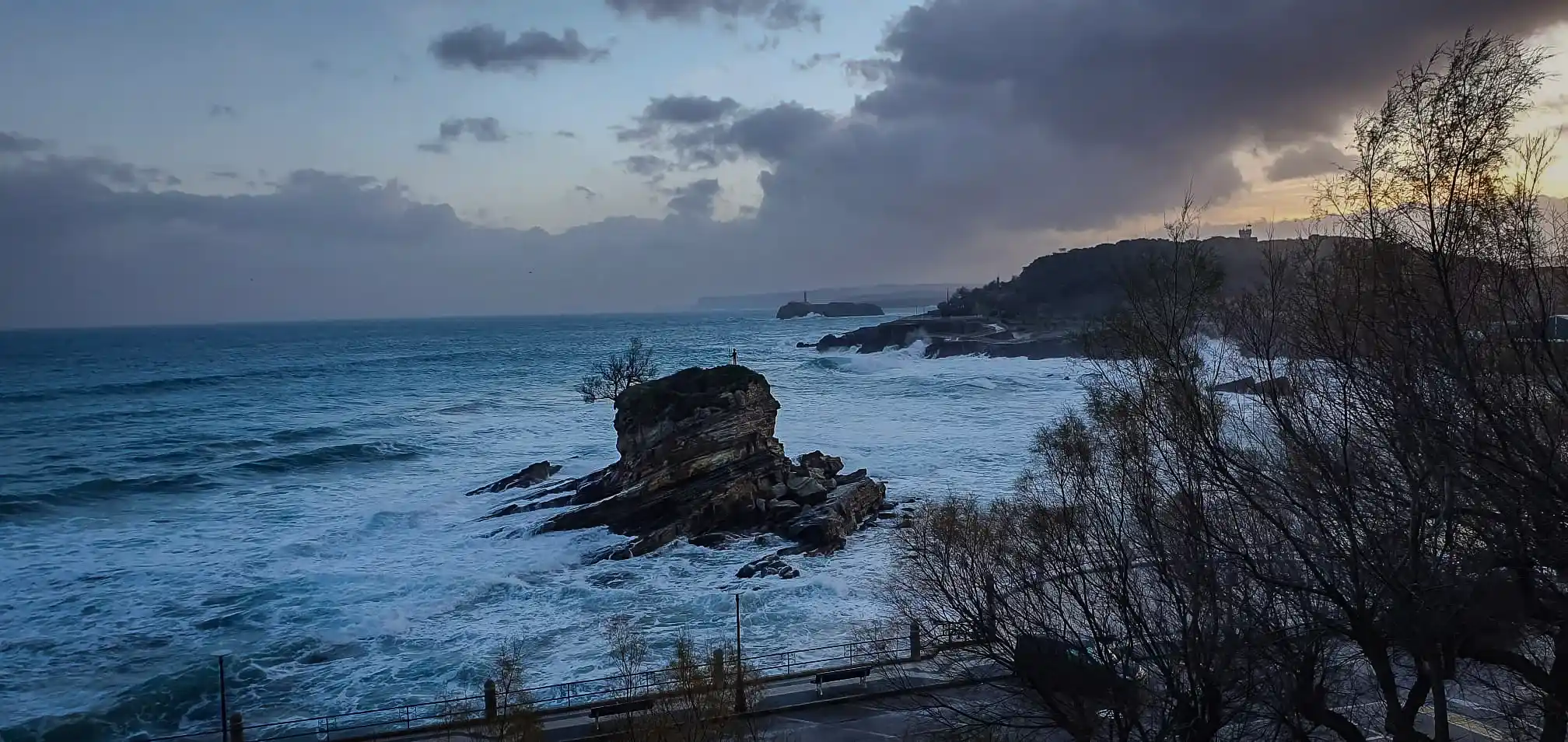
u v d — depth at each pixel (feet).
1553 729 33.32
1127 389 49.90
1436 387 32.35
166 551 128.88
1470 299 32.04
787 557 117.50
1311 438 38.68
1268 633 38.93
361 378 442.09
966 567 59.47
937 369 407.44
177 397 363.97
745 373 152.66
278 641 94.12
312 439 236.43
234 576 115.55
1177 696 40.63
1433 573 33.01
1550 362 32.04
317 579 113.50
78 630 97.71
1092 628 46.09
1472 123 30.89
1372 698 55.52
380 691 81.71
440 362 559.38
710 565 116.67
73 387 415.03
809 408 274.36
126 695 81.82
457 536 134.10
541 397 338.13
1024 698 53.88
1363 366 36.06
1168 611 49.19
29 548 131.75
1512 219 31.22
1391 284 32.76
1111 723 46.42
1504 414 31.50
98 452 224.53
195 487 175.83
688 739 59.06
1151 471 45.70
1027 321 556.51
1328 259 37.52
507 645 91.25
